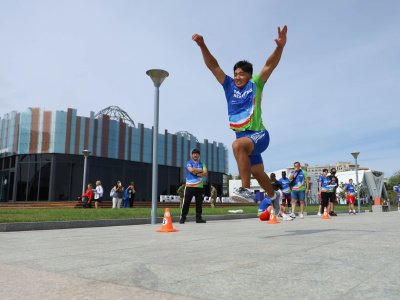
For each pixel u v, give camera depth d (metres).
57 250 4.33
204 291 2.27
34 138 36.19
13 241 5.55
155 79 11.34
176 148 45.53
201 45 5.23
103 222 10.04
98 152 38.03
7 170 37.81
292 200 14.04
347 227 7.54
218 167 51.75
